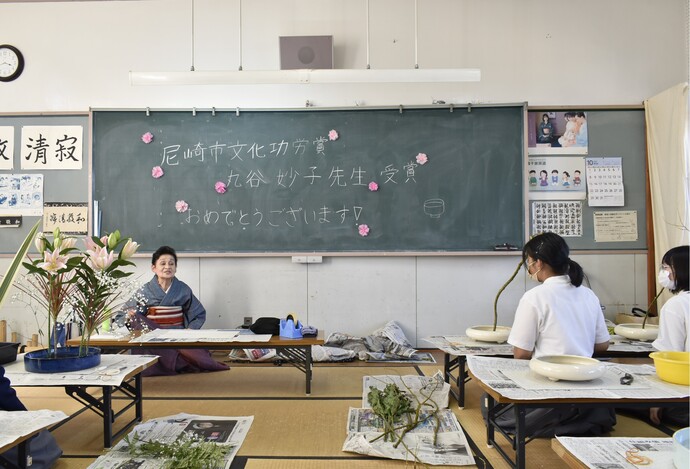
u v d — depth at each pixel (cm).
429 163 441
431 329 442
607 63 446
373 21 446
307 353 293
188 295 391
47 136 441
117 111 439
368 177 442
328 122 443
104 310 239
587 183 439
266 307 443
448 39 446
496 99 445
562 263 219
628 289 438
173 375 345
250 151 442
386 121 443
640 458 117
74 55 445
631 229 439
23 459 162
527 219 434
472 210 440
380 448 207
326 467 193
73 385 199
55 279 217
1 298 190
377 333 429
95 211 436
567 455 122
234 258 442
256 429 233
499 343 275
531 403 158
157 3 446
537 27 446
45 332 429
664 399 157
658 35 446
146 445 197
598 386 170
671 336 229
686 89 390
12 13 445
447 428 230
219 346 286
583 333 214
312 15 447
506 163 439
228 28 447
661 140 420
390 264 443
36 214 438
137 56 446
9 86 444
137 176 439
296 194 443
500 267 439
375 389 258
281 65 436
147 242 439
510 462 186
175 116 442
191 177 441
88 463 196
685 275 234
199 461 183
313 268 443
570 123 441
